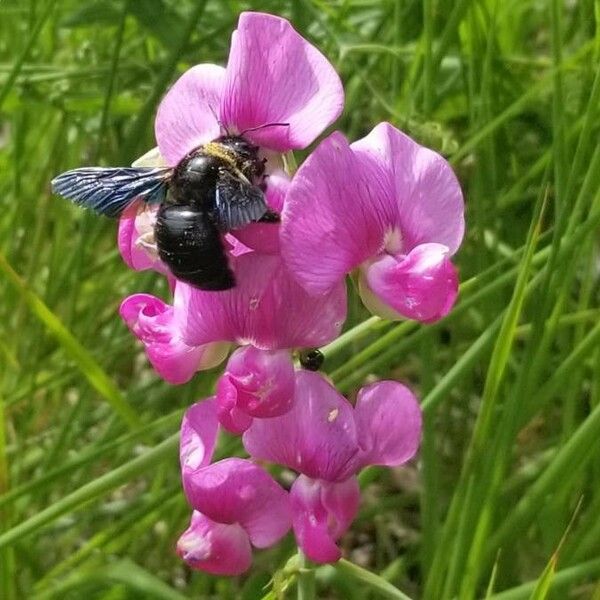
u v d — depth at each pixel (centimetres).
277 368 13
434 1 23
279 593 15
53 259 27
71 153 29
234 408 13
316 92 13
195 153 12
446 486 24
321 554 13
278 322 13
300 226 12
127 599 20
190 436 14
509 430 17
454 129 28
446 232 13
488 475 17
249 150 13
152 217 14
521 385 17
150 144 27
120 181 14
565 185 19
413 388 27
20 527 18
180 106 14
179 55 23
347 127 28
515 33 28
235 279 13
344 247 13
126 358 28
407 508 26
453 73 26
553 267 17
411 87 23
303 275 12
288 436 13
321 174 12
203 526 14
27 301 19
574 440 18
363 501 26
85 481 24
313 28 27
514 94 25
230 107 13
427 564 20
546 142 26
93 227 25
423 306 13
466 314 25
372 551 26
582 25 24
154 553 24
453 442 25
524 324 23
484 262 22
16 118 28
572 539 19
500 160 25
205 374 24
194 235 12
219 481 13
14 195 29
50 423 27
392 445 13
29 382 26
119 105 27
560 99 19
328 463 13
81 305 28
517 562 21
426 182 13
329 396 13
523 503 18
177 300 13
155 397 25
